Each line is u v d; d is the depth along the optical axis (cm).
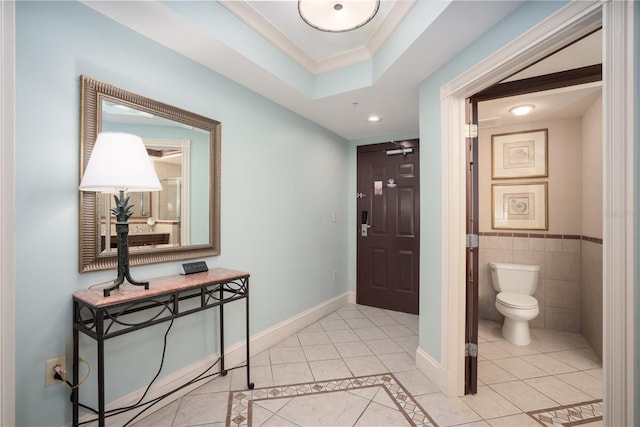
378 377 213
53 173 135
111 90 152
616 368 97
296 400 186
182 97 190
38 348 131
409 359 241
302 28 206
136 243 167
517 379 214
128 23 159
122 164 128
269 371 221
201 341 206
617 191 96
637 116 92
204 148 203
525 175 322
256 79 224
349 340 278
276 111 271
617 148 96
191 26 162
